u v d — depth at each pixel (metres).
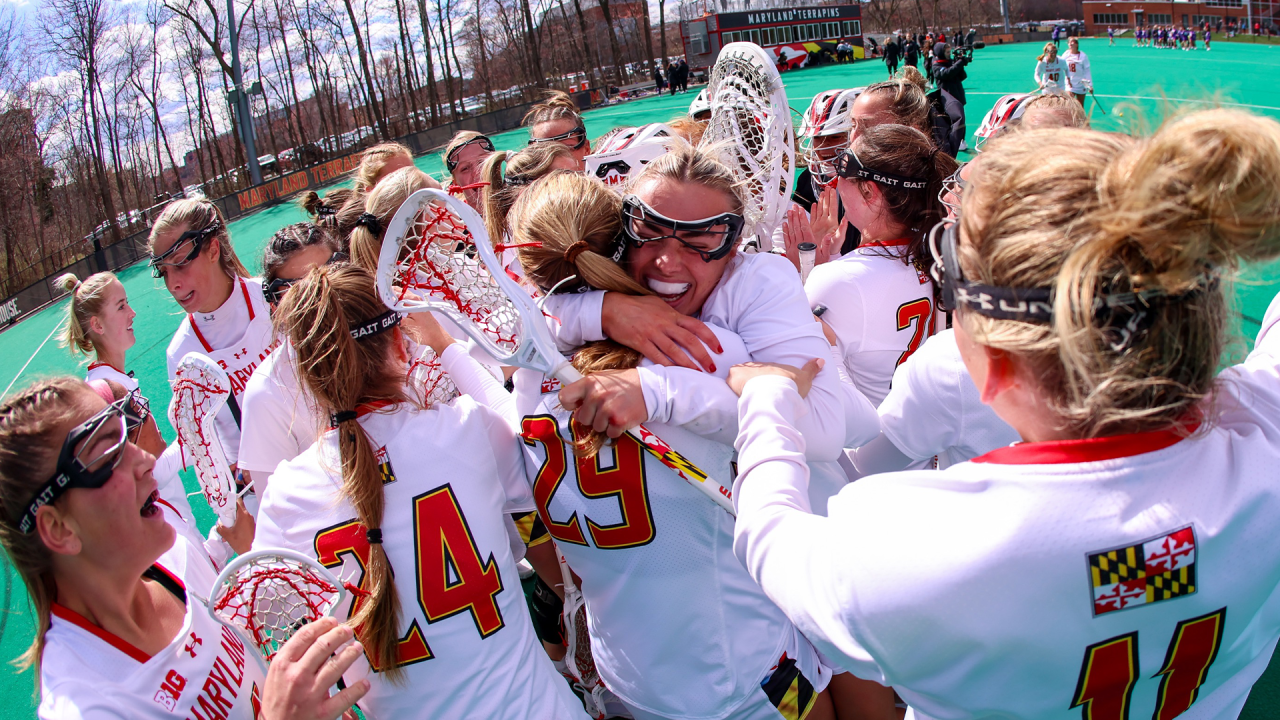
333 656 1.40
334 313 1.49
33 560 1.28
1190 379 0.80
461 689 1.51
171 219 2.88
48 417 1.22
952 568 0.85
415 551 1.48
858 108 3.08
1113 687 0.90
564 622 2.36
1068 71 12.77
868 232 2.23
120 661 1.35
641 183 1.54
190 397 2.11
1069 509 0.83
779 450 1.13
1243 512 0.85
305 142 42.31
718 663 1.56
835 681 1.86
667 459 1.43
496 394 1.91
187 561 1.65
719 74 2.61
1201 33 39.75
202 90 45.09
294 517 1.52
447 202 1.34
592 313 1.54
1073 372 0.78
